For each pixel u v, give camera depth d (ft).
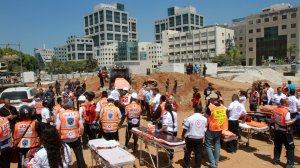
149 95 45.70
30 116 18.65
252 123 29.89
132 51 508.12
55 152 12.32
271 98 42.19
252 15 373.81
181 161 25.93
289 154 23.35
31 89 48.85
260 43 368.27
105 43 588.50
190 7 578.25
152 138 22.45
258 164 24.84
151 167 24.38
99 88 94.32
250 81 126.41
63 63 381.40
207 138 22.90
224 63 332.80
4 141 18.21
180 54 451.12
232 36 418.92
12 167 25.48
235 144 28.12
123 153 18.79
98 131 27.66
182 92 81.51
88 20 626.64
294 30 332.80
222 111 22.86
